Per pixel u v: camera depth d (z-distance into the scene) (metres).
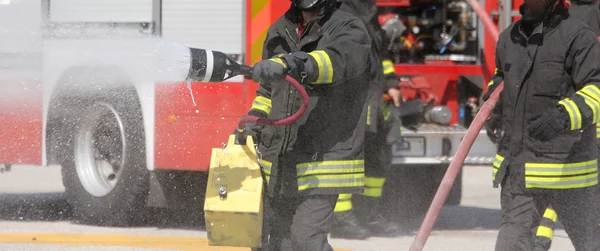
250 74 9.29
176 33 16.38
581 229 10.95
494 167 10.90
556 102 10.48
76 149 17.11
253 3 15.83
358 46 9.45
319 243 9.71
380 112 16.03
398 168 17.61
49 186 22.50
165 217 17.22
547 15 10.47
